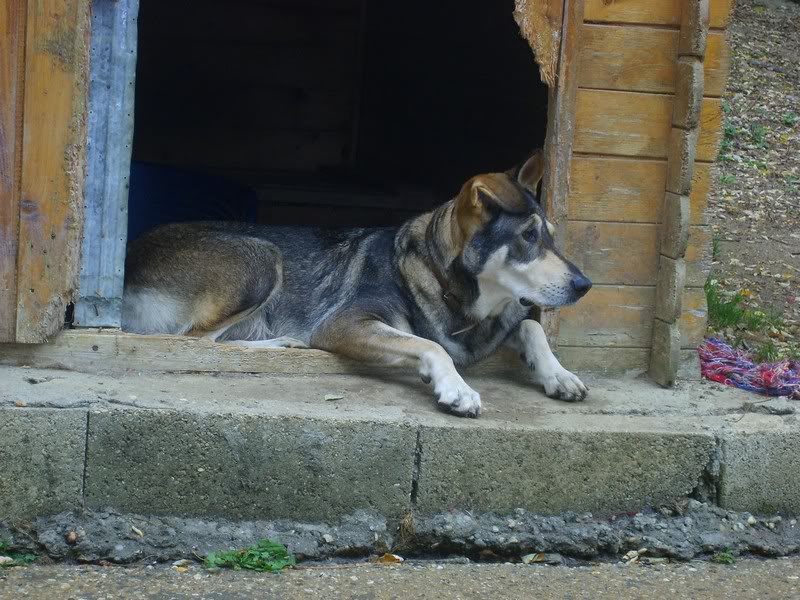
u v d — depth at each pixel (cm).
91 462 513
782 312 950
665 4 623
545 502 556
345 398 566
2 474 505
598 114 627
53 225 564
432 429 536
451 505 545
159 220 882
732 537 565
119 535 509
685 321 661
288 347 627
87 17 554
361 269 646
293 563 513
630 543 553
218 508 526
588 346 651
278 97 1266
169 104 1236
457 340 623
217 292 640
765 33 1812
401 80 1166
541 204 628
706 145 654
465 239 593
